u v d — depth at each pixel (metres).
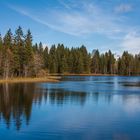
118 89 59.59
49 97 41.59
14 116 25.73
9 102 35.41
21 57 93.44
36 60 100.81
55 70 155.50
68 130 20.59
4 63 84.62
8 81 80.50
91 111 29.05
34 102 35.78
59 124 22.55
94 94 47.16
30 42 95.62
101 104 34.59
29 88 57.81
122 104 34.66
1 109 29.70
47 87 61.53
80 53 169.00
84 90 55.34
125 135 19.25
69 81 93.06
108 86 69.69
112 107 32.06
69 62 164.75
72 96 43.44
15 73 94.94
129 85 74.94
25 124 22.47
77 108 31.08
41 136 18.91
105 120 24.31
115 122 23.53
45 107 31.53
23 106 32.09
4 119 24.38
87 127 21.55
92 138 18.45
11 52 88.44
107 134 19.52
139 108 31.28
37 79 90.81
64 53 164.62
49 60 154.00
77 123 23.02
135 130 20.67
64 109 30.33
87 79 115.81
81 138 18.44
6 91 50.12
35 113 27.55
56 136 18.89
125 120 24.36
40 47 158.88
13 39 93.38
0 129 20.78
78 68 166.00
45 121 23.70
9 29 93.06
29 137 18.66
